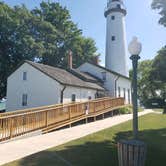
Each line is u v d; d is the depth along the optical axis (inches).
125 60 1715.1
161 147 522.3
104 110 1029.2
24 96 1161.4
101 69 1473.9
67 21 1929.1
